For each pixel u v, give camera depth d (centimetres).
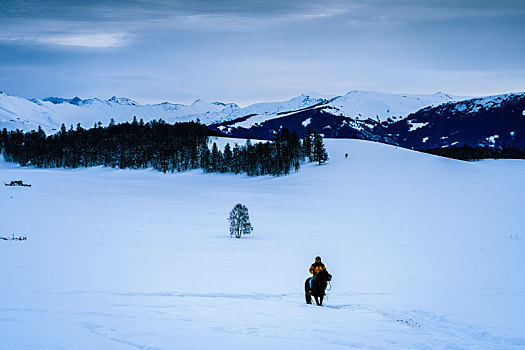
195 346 984
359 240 4650
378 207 8181
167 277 2352
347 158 16262
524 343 1180
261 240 4644
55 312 1321
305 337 1130
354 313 1560
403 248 4053
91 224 5353
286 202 9394
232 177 16375
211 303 1653
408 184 11362
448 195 9125
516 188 9388
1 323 1120
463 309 1672
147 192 11531
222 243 4309
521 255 3544
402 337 1178
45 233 4375
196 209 7994
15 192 9231
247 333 1148
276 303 1741
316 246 4194
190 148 19538
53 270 2388
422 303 1812
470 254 3634
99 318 1238
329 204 8906
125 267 2658
